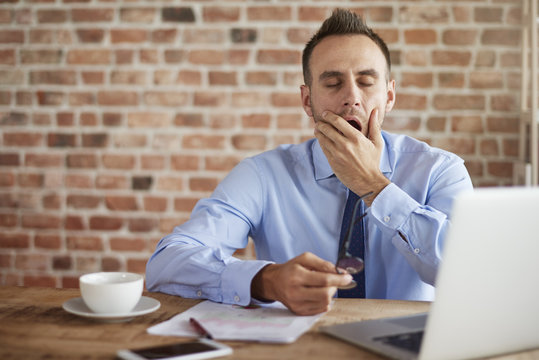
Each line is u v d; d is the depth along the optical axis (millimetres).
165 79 2428
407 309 981
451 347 719
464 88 2330
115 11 2432
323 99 1341
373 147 1229
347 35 1346
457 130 2336
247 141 2408
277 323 876
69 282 2479
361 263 960
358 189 1218
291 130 2391
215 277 1027
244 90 2402
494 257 702
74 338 806
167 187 2443
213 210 1350
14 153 2488
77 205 2475
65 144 2473
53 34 2459
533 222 708
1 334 821
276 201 1432
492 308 725
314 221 1404
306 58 1430
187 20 2410
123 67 2439
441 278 687
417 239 1125
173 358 710
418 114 2346
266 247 1448
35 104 2475
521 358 759
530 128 2180
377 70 1333
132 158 2451
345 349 770
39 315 921
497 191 690
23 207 2490
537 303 752
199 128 2424
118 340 800
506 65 2314
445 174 1398
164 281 1100
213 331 829
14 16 2467
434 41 2328
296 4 2363
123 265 2461
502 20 2309
